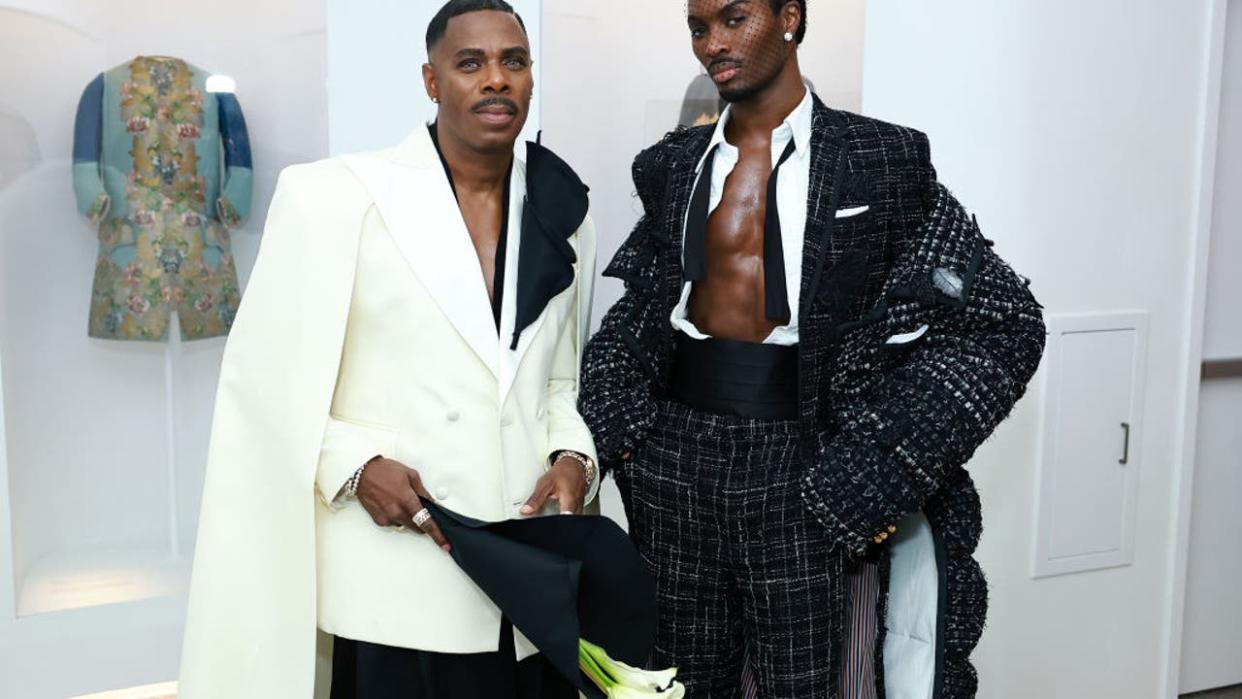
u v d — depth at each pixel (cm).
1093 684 304
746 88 174
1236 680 334
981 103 273
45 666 241
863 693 195
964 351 172
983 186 276
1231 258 319
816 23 260
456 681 163
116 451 244
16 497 235
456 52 151
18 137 228
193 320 244
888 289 176
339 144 246
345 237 154
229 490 158
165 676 251
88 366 239
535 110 252
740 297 179
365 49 245
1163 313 297
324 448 154
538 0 247
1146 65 285
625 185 262
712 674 191
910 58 267
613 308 197
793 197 177
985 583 188
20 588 238
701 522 182
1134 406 295
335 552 159
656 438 186
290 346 155
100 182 234
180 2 234
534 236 161
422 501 152
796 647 180
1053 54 276
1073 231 284
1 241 229
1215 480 326
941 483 173
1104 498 296
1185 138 292
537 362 163
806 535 177
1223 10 289
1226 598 331
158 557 249
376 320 156
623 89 258
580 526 154
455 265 155
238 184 243
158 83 236
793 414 179
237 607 158
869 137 177
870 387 179
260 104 242
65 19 228
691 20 175
